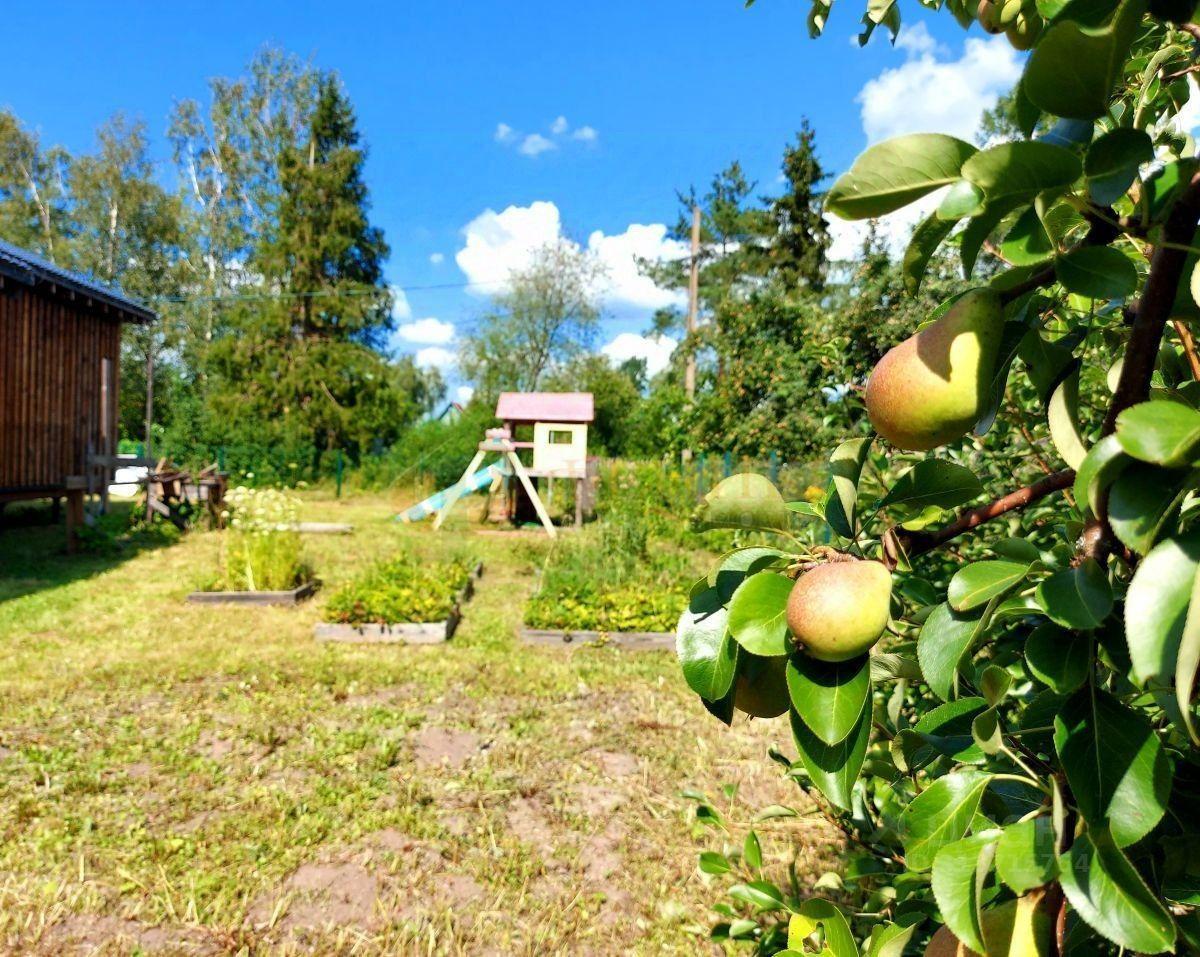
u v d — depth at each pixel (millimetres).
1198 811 766
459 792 4227
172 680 5691
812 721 684
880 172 620
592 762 4613
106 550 10672
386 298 30297
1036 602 669
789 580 752
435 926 3166
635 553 9969
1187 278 684
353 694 5574
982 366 667
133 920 3139
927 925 1456
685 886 3463
